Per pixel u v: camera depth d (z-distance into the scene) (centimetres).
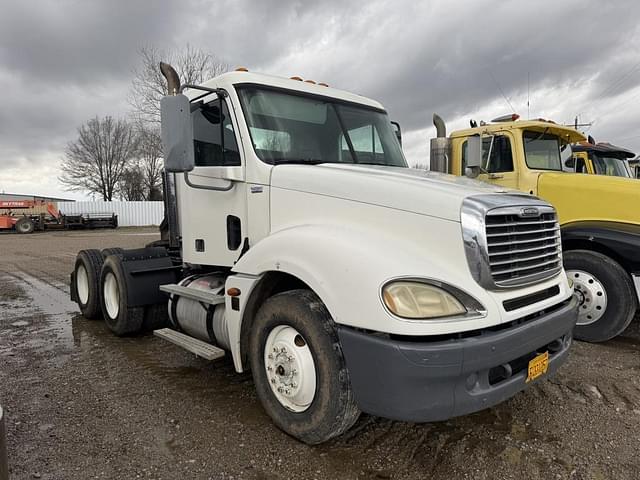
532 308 296
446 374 248
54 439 318
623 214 532
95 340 554
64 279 1035
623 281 498
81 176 5806
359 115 456
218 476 277
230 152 396
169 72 468
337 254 284
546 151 663
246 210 385
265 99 399
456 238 278
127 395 391
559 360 322
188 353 502
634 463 290
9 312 712
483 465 289
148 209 4191
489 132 655
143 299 535
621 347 510
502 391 276
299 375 304
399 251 281
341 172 337
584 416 352
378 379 257
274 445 310
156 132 2306
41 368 457
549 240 333
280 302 314
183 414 356
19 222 3125
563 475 278
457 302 262
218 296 389
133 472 280
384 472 281
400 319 251
